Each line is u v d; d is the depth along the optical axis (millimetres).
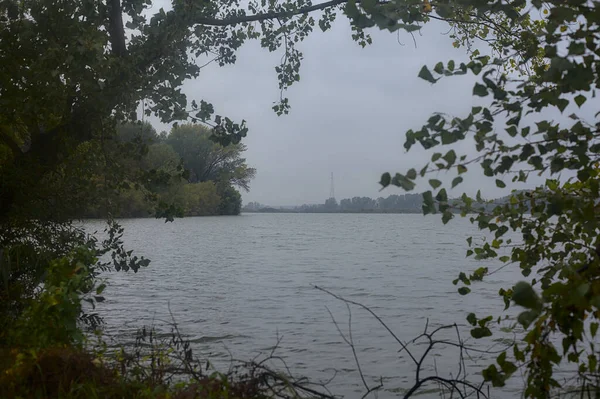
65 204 9492
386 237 56062
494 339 9766
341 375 7934
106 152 9531
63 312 5699
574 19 3928
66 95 8398
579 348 7648
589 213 4406
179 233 55469
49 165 9422
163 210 9391
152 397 4793
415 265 26703
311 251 35938
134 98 8594
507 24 7523
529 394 4211
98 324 9109
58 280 6008
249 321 12047
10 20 8328
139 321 11672
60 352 5203
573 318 3832
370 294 16766
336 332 10961
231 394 4863
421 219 139250
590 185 4516
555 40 4105
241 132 9242
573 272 3994
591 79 3740
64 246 9141
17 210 9055
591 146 4414
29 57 8273
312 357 9008
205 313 12953
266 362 8547
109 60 7895
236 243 43000
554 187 5191
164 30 8766
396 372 8086
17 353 5422
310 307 14109
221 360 8547
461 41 8461
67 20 8188
